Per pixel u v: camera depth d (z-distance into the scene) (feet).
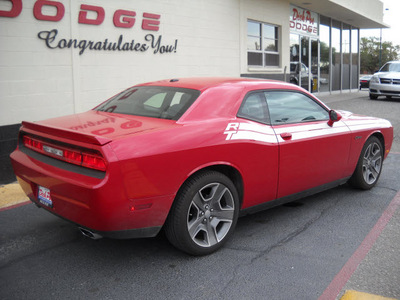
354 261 11.01
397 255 11.39
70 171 9.86
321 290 9.52
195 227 10.87
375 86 57.16
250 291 9.48
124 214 9.48
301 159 13.57
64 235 12.92
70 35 22.61
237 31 36.14
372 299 9.11
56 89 22.29
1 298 9.19
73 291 9.52
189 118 11.19
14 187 18.40
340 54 68.80
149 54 27.63
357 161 16.52
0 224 13.87
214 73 33.86
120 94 14.47
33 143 11.59
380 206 15.64
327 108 15.39
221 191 11.30
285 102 13.80
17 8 20.12
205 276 10.20
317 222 13.98
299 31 52.49
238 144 11.54
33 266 10.79
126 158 9.32
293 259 11.14
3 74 19.97
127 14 25.62
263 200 12.88
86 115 12.71
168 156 9.97
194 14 30.99
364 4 61.77
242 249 11.78
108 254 11.50
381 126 17.66
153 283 9.87
